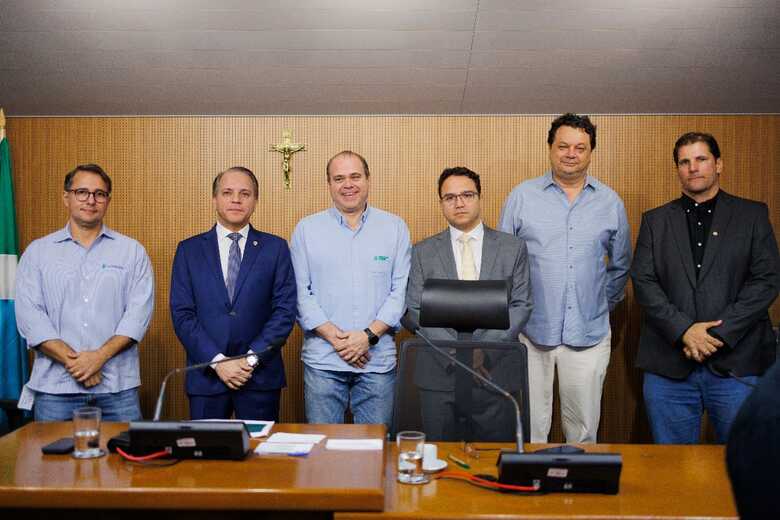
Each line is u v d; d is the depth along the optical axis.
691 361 3.09
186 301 3.14
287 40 3.61
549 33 3.55
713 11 3.42
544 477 1.72
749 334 3.05
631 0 3.36
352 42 3.62
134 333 3.16
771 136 4.11
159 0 3.38
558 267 3.40
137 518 1.68
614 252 3.50
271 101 4.02
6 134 4.16
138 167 4.17
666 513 1.59
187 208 4.17
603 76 3.83
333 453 1.96
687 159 3.13
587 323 3.40
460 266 3.24
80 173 3.17
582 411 3.44
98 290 3.17
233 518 1.67
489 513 1.58
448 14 3.45
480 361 2.36
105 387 3.12
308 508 1.62
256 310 3.15
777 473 0.90
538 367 3.49
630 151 4.13
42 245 3.20
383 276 3.27
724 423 3.04
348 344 3.12
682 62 3.72
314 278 3.28
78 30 3.55
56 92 3.96
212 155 4.17
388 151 4.16
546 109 4.09
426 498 1.69
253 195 3.24
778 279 3.05
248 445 1.93
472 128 4.15
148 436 1.88
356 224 3.32
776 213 4.12
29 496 1.64
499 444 2.19
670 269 3.16
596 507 1.63
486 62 3.73
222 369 3.01
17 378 3.85
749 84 3.88
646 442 4.17
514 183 4.14
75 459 1.90
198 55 3.70
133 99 4.00
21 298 3.13
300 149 4.14
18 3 3.39
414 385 2.35
